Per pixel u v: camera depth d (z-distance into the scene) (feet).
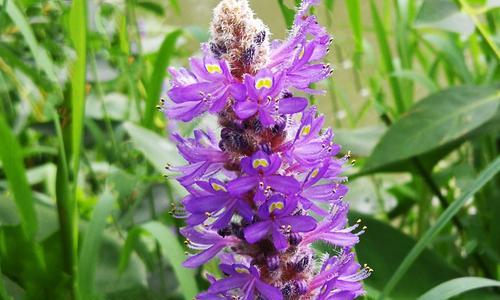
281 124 0.90
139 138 1.27
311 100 1.17
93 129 1.49
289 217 0.88
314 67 0.89
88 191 1.91
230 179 0.95
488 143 1.58
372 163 1.38
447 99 1.41
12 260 1.19
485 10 1.40
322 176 0.89
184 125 1.46
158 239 1.16
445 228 1.67
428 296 1.05
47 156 1.90
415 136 1.38
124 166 1.45
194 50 2.10
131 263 1.36
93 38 1.44
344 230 0.94
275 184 0.87
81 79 1.10
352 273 0.94
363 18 2.19
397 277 1.10
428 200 1.63
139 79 1.47
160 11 1.77
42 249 1.22
